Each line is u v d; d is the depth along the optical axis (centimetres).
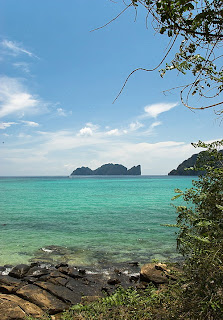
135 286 905
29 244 1580
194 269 281
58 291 791
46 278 920
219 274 243
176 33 196
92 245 1557
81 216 2775
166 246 1519
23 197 5272
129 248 1485
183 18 193
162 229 2034
